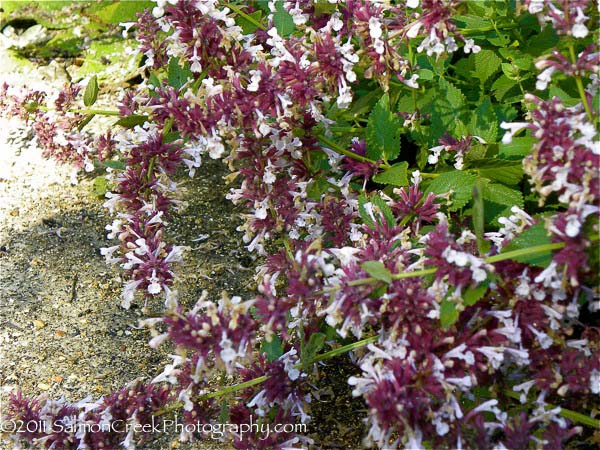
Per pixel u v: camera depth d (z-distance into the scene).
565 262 0.29
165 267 0.37
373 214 0.37
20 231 0.54
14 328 0.47
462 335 0.31
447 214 0.41
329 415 0.42
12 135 0.65
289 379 0.35
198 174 0.60
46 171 0.61
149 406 0.35
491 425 0.31
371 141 0.42
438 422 0.30
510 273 0.32
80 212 0.56
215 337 0.31
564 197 0.29
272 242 0.54
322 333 0.35
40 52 0.74
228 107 0.35
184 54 0.38
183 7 0.37
